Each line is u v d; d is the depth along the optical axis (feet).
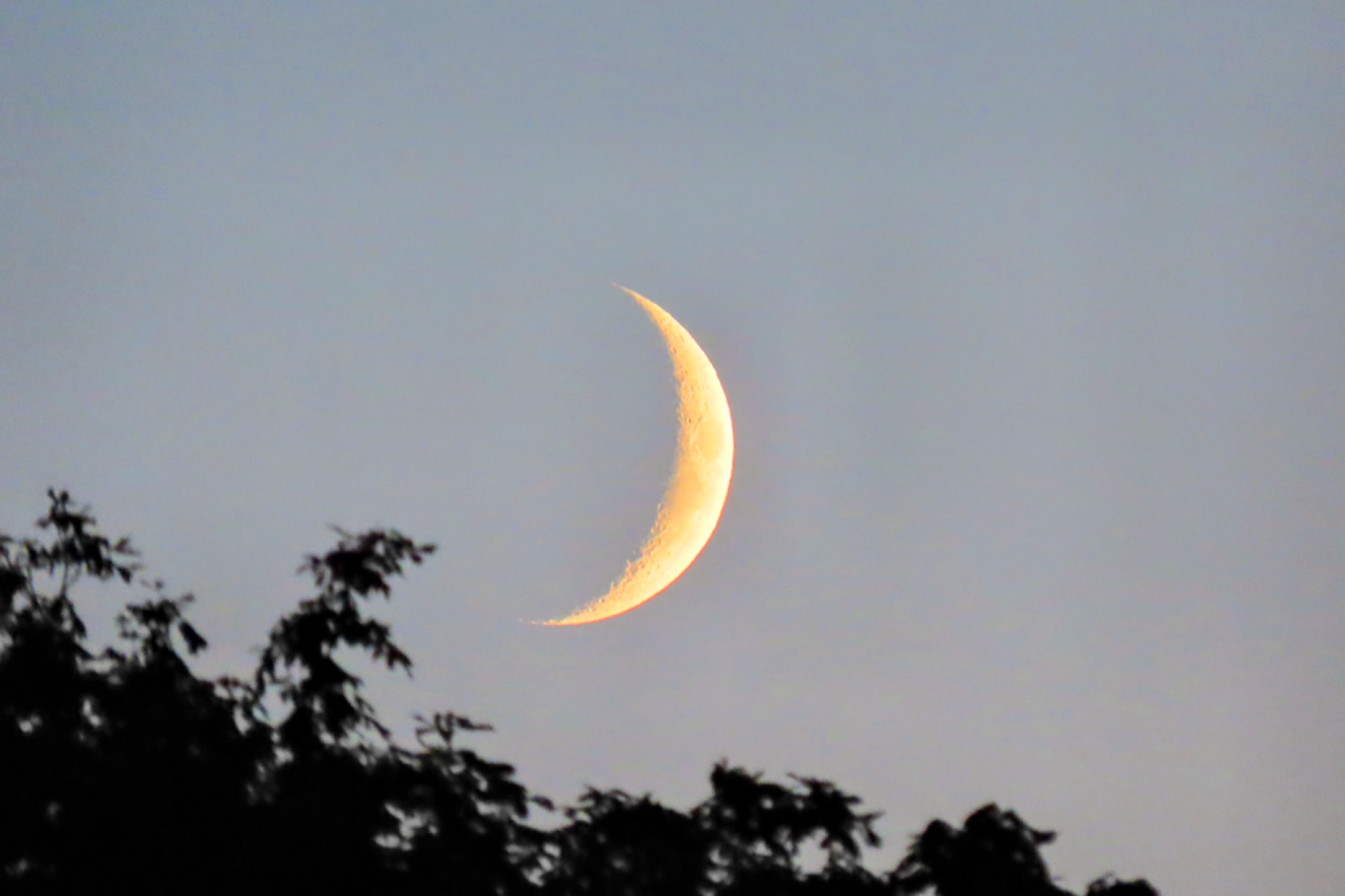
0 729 212.23
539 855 241.76
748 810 246.88
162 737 221.25
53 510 251.19
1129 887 240.94
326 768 233.14
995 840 241.35
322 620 244.63
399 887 217.36
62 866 196.24
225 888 201.67
